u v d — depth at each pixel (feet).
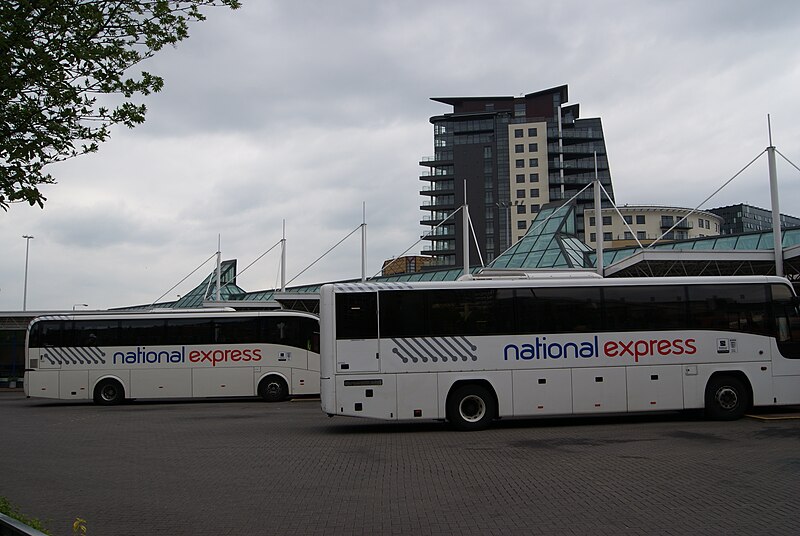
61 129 26.86
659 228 397.39
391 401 57.57
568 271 63.57
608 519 27.25
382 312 58.18
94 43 27.07
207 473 40.52
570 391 58.65
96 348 98.02
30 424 73.05
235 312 99.30
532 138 447.01
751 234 129.70
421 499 31.96
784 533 24.81
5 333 160.66
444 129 471.62
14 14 25.21
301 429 62.75
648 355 59.47
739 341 60.29
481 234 446.60
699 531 25.23
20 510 31.35
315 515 29.30
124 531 27.25
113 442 56.24
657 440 49.14
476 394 58.03
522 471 38.45
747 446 45.03
